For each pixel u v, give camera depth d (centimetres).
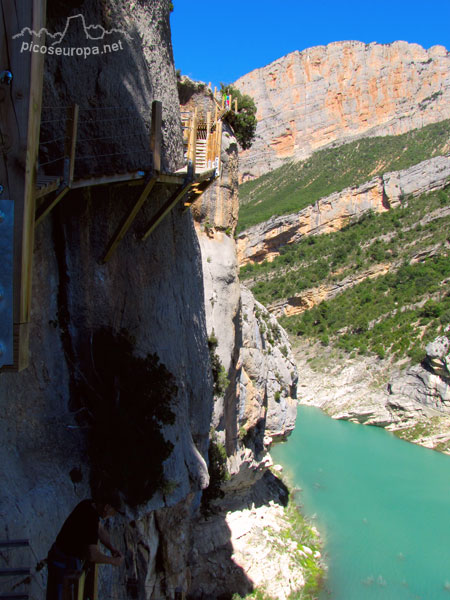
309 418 8031
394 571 3678
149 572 1725
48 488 994
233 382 3247
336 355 9712
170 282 1620
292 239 14275
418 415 7438
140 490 1220
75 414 1167
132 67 1420
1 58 634
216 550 3394
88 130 1247
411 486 5334
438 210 12675
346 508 4700
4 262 645
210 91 3388
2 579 759
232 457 3284
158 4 1655
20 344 652
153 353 1460
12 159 646
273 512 4209
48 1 1149
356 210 14038
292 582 3397
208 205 3156
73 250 1215
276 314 12212
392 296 10800
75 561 568
